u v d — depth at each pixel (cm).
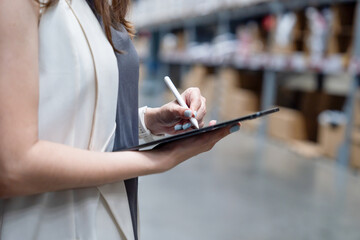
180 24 796
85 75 57
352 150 333
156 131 89
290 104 495
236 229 217
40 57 55
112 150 66
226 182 301
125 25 78
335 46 364
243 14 551
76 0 59
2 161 48
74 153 53
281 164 357
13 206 58
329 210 247
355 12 353
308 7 418
